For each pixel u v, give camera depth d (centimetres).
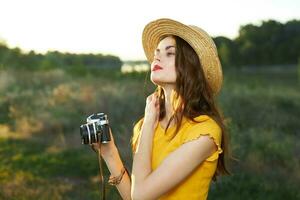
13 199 703
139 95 1515
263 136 1067
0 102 1466
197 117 248
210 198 724
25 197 711
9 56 2647
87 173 864
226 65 4972
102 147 273
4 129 1182
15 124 1211
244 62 5891
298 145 1075
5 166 898
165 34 262
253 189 760
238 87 1942
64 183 793
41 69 2439
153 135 253
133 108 1345
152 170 252
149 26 266
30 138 1118
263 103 1535
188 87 251
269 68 5822
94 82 1867
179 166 241
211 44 252
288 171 888
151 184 241
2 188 743
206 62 253
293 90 2122
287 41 6359
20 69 2180
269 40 6334
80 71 2342
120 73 2303
